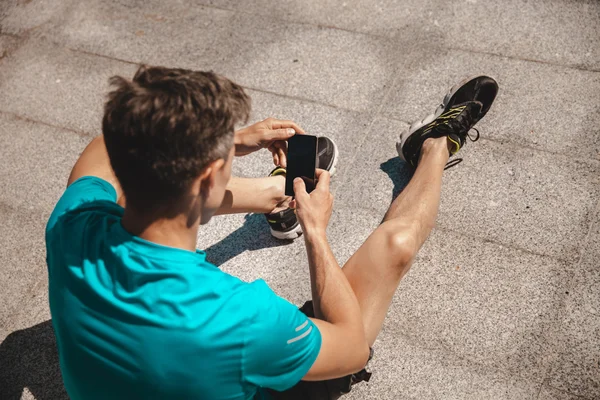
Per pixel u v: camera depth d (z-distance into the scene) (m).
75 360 1.26
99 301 1.21
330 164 2.78
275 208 2.52
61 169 3.16
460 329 2.36
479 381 2.22
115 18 3.90
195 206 1.28
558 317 2.33
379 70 3.31
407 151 2.72
